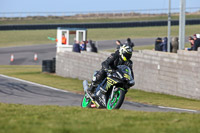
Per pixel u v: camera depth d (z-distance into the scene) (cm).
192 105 4175
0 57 14200
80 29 10131
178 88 5178
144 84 5966
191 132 1686
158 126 1816
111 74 2708
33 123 1841
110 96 2812
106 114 2288
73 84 6694
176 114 2377
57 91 5519
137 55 6150
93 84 2952
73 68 8238
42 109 2677
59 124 1802
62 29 10012
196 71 4794
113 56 2691
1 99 4531
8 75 8369
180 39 6297
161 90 5556
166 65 5434
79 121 1939
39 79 7569
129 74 2666
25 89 5638
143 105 4131
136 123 1889
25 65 12162
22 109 2680
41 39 19625
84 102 3219
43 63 9288
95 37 18725
